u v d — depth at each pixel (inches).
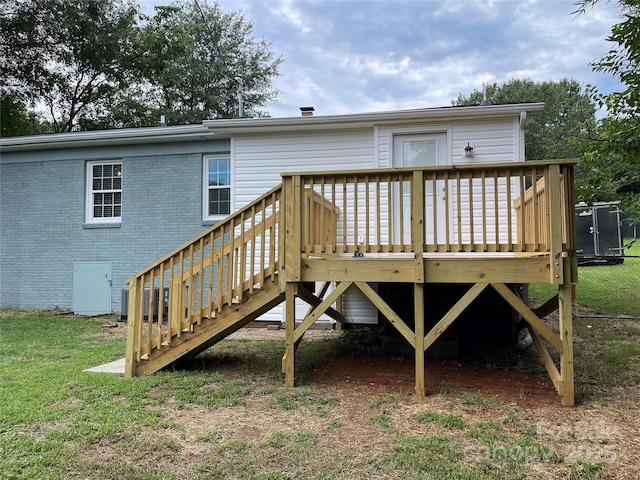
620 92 215.0
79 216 351.9
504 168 147.3
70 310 350.6
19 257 362.9
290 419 129.3
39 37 665.0
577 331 249.9
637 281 394.3
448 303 235.6
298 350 225.9
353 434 117.6
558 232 142.9
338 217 274.7
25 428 121.0
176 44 824.9
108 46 721.6
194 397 148.3
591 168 235.1
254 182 296.4
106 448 109.4
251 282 172.1
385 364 197.5
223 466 99.5
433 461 101.2
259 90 997.2
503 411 134.8
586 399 146.3
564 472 96.8
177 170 335.9
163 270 180.5
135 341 178.4
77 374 175.5
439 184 264.2
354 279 161.3
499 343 239.8
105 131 333.4
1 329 287.9
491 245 146.9
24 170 363.6
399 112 263.0
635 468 98.2
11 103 676.7
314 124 278.5
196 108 903.1
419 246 153.6
